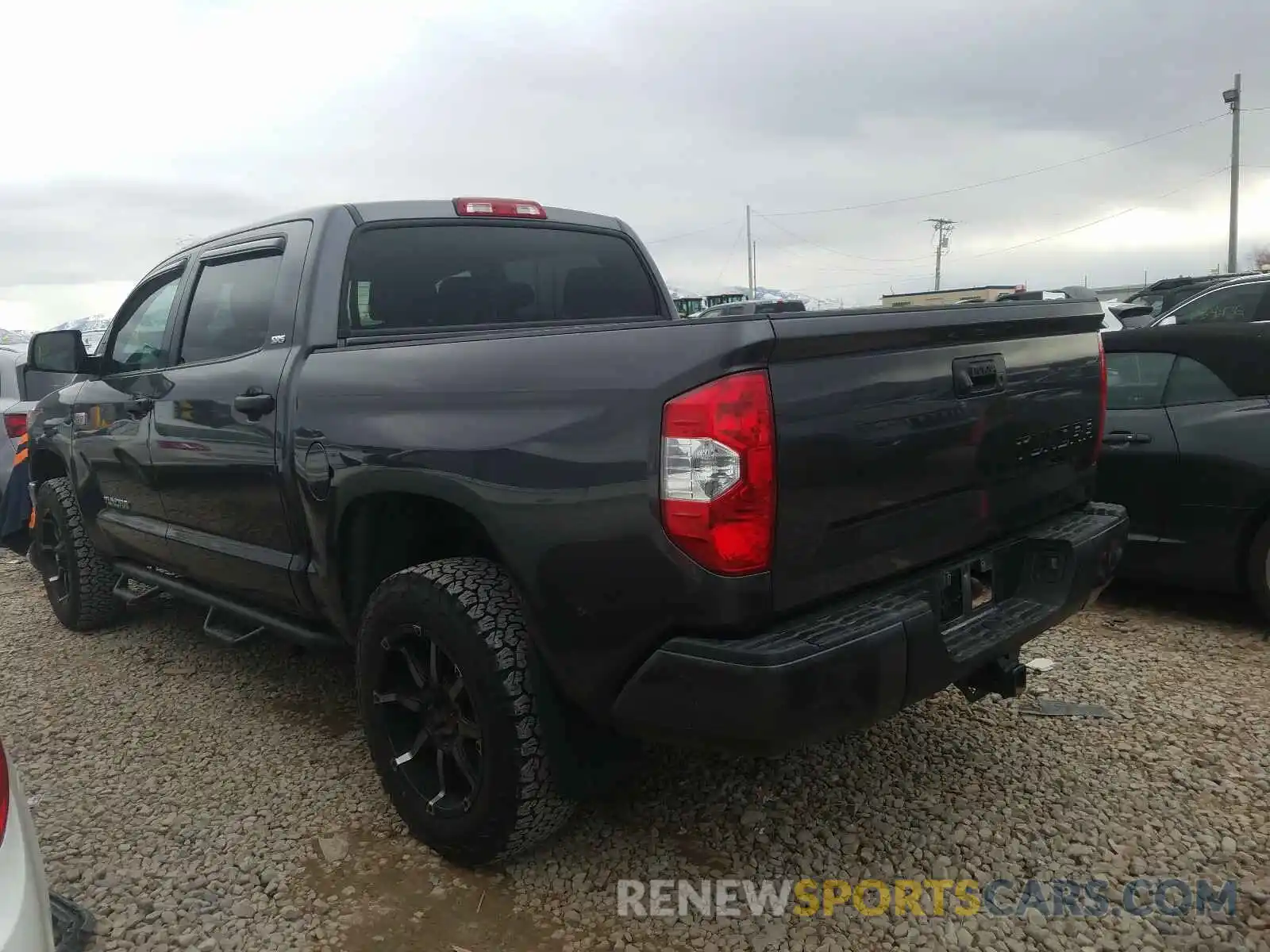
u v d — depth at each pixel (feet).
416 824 9.37
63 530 16.58
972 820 9.69
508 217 12.94
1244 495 14.43
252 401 10.94
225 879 9.18
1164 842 9.21
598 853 9.41
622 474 7.31
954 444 8.54
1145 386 15.62
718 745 7.35
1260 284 27.27
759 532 7.00
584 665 7.90
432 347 9.11
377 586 10.30
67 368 15.05
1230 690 12.59
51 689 14.43
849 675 7.13
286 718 12.98
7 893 5.25
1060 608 9.37
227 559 12.14
